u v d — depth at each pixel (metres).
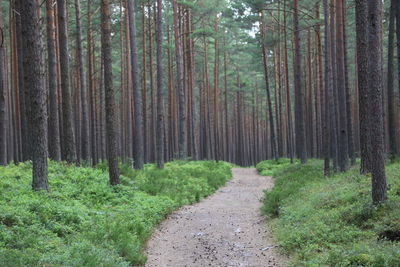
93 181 16.08
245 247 10.82
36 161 13.02
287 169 28.06
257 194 21.20
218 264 9.33
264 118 75.12
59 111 26.70
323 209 11.89
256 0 28.55
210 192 20.97
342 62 19.28
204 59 43.50
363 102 15.17
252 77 62.28
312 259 8.40
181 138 31.72
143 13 32.38
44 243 8.63
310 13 31.91
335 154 19.77
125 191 15.54
